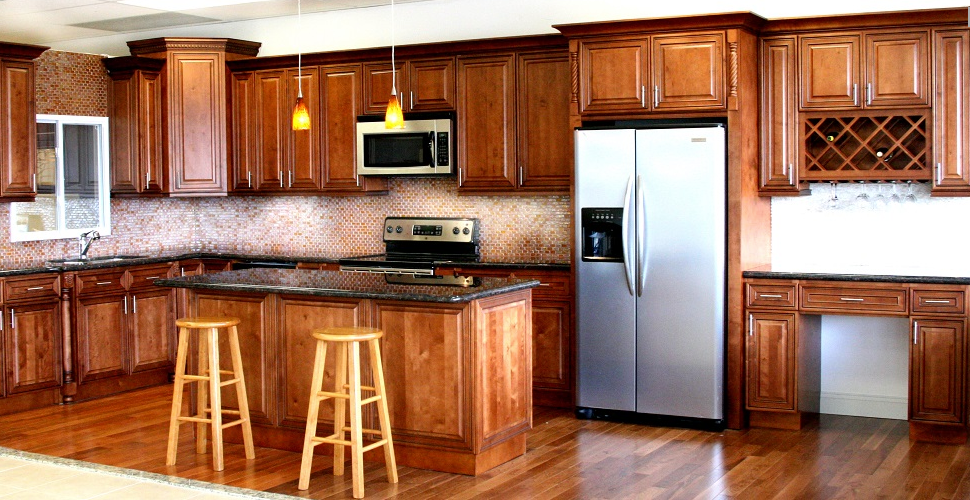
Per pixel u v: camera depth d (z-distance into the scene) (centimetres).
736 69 564
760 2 613
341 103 730
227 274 571
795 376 564
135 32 827
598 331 601
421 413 483
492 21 700
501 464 497
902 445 532
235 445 539
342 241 781
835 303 553
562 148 654
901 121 582
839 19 569
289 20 780
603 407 602
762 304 569
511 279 527
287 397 520
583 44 603
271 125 760
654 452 521
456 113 690
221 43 761
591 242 602
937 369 531
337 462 478
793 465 493
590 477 473
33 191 667
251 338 527
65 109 735
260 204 814
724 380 579
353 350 441
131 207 789
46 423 602
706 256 569
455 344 472
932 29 554
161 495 441
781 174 595
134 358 711
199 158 762
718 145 564
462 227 720
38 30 807
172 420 496
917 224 589
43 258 725
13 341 633
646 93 588
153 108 754
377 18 744
